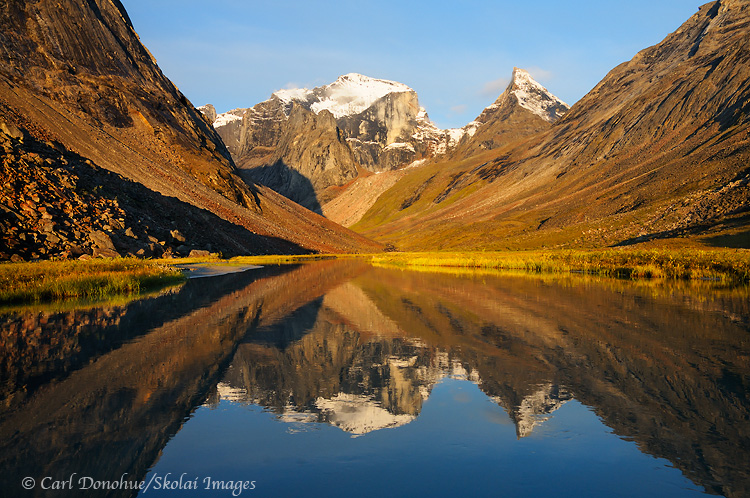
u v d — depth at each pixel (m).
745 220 58.50
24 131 54.97
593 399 7.21
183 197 77.75
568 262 45.75
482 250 100.88
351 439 5.80
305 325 14.42
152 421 6.45
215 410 6.90
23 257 31.52
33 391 7.74
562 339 11.77
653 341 11.44
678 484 4.61
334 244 128.38
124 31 117.44
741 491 4.45
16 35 82.44
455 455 5.34
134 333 13.10
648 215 84.75
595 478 4.77
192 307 18.67
